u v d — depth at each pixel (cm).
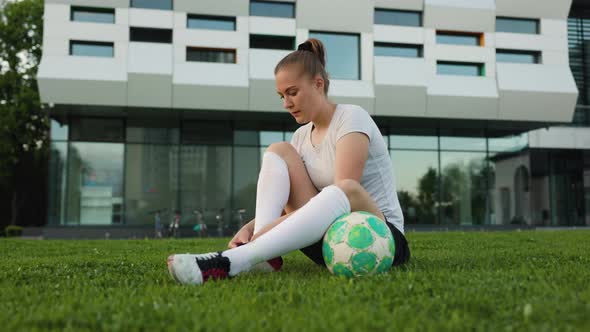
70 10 1748
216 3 1820
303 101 256
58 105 1723
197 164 1902
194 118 1909
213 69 1777
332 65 1897
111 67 1723
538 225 2439
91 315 160
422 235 985
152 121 1889
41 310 169
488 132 2081
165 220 1862
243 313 158
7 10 2455
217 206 1895
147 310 166
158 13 1795
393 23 1953
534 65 1962
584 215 2412
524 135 2111
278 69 257
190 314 158
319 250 267
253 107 1786
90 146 1853
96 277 274
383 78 1864
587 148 2244
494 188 2059
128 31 1764
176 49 1789
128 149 1870
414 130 2038
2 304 183
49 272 311
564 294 184
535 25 2033
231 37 1827
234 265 226
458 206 2038
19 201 2739
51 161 1831
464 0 1930
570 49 2303
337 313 153
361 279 221
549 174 2420
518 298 180
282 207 257
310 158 272
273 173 258
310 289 202
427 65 1905
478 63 1966
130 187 1858
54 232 1784
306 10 1864
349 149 253
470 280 218
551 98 1934
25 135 2433
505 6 1959
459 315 157
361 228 235
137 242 863
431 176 2033
